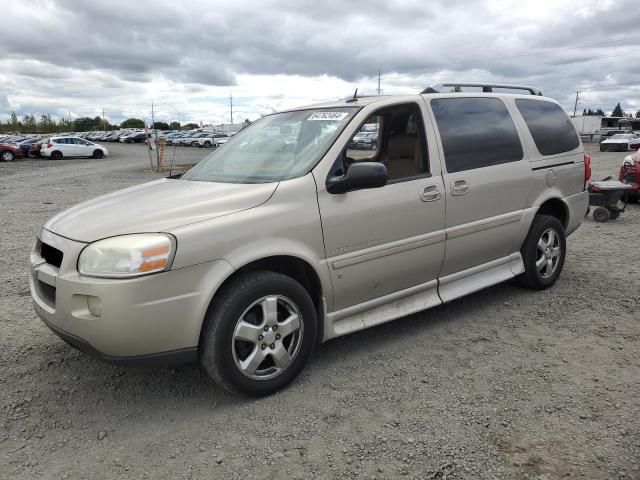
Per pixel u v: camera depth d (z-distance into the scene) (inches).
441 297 168.9
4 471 105.8
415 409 124.4
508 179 181.5
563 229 209.3
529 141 193.3
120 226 119.0
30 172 981.2
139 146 2440.9
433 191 159.0
